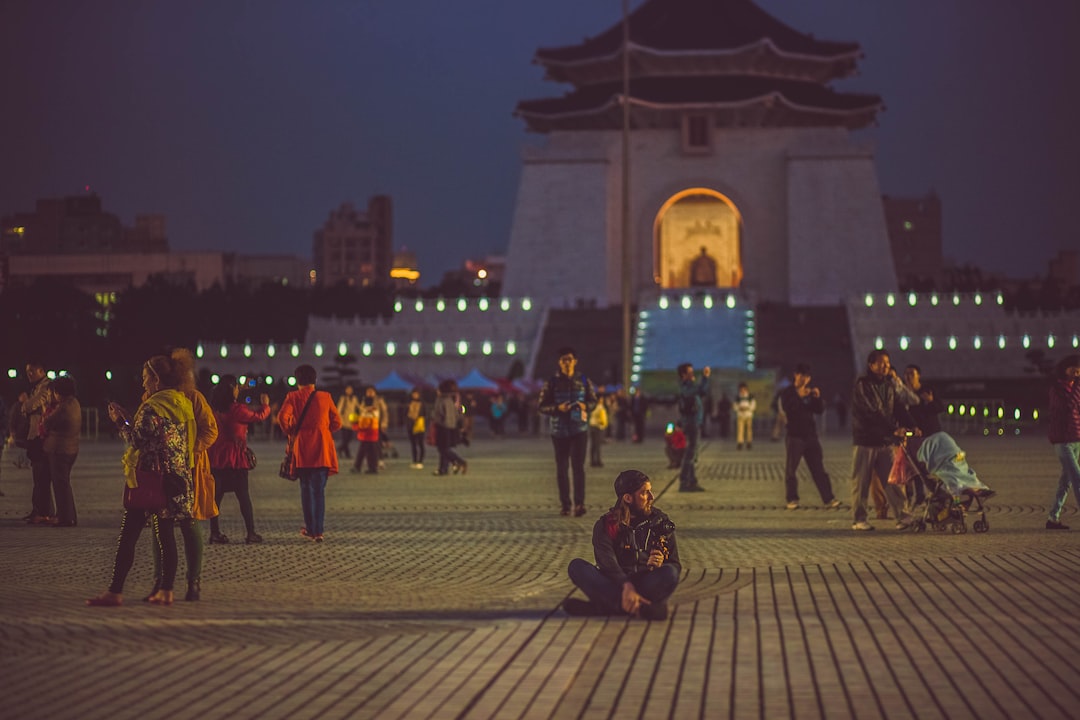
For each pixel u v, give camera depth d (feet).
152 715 29.32
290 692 31.40
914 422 67.82
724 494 92.38
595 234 370.73
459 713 29.50
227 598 45.70
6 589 47.93
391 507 83.30
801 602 43.45
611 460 139.33
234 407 63.16
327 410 64.80
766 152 373.20
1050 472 112.27
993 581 47.73
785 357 296.71
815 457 80.64
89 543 62.80
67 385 71.10
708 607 42.65
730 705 29.94
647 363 294.05
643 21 378.53
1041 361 287.89
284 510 81.30
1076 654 34.81
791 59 369.30
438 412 116.67
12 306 329.52
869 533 65.82
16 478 114.83
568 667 33.94
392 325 322.96
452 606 43.68
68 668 33.94
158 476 43.96
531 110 379.14
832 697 30.50
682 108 367.04
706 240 453.58
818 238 365.40
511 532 67.51
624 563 41.55
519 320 325.62
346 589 47.83
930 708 29.45
